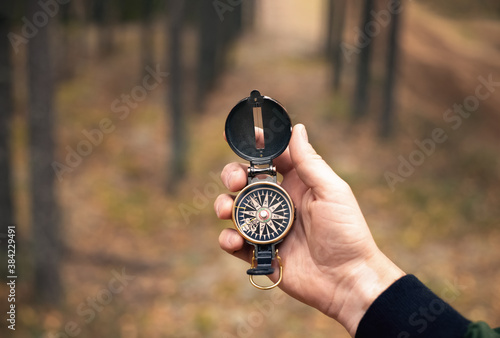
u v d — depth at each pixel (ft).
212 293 21.25
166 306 20.33
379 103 50.39
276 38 80.12
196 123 46.32
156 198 34.42
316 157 5.33
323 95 51.31
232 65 62.80
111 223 29.76
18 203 28.40
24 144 38.34
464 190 34.53
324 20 79.20
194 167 37.58
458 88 58.80
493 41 75.31
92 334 17.88
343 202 5.12
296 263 5.53
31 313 18.90
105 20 68.95
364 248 5.04
